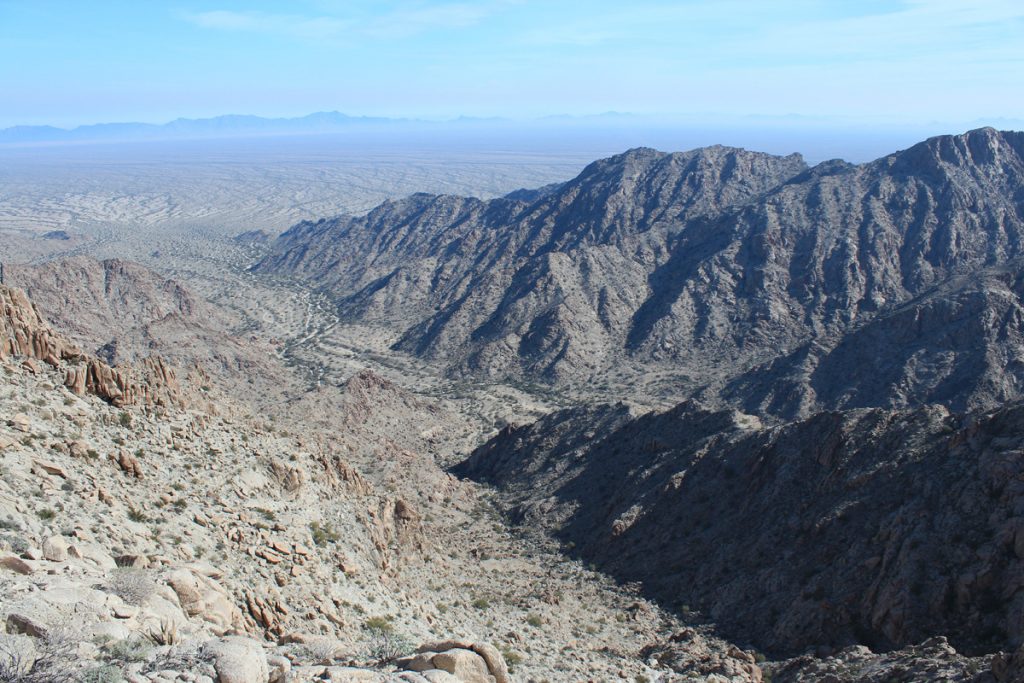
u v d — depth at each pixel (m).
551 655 31.89
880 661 28.19
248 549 27.42
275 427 51.56
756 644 37.12
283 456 40.28
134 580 18.02
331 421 101.94
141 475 29.17
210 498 30.36
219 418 42.03
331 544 32.84
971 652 30.25
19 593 15.44
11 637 13.01
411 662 16.42
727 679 29.19
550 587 48.28
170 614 17.48
